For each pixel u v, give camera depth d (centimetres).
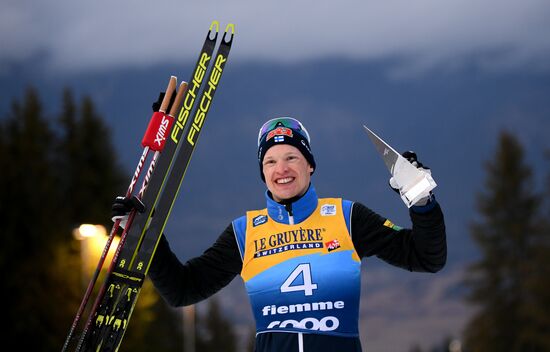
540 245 19138
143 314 11025
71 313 10625
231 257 1251
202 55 1261
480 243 19850
